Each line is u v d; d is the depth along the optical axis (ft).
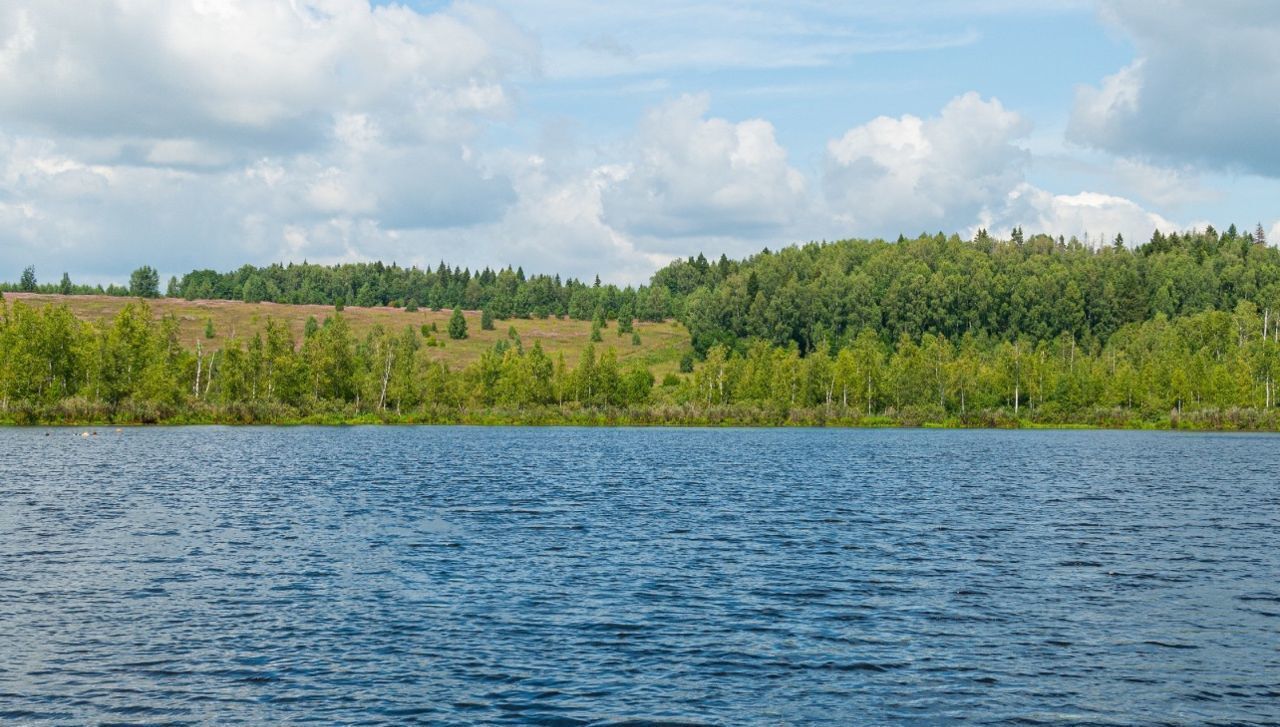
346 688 75.41
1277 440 494.18
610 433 519.60
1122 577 119.34
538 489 219.41
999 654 85.76
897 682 78.07
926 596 107.96
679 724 68.80
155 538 141.90
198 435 418.31
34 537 141.49
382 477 242.99
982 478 258.57
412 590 108.78
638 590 110.01
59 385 486.38
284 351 550.36
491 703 72.49
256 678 77.51
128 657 82.53
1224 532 157.99
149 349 510.99
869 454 359.05
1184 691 76.33
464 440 428.15
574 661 82.69
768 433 540.11
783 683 77.61
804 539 147.95
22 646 85.15
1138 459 340.18
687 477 255.09
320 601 102.99
